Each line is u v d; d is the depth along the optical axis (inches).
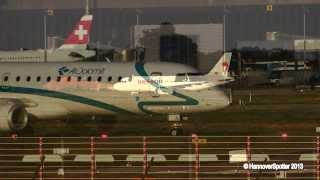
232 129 7263.8
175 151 5413.4
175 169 4549.7
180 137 6171.3
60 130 7234.3
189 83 6678.2
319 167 4478.3
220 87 6702.8
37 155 5123.0
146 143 5738.2
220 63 6791.3
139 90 6786.4
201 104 6663.4
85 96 6958.7
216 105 6653.5
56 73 7121.1
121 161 4913.9
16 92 7194.9
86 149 5536.4
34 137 6279.5
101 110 6983.3
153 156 4877.0
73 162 4943.4
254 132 6948.8
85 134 6865.2
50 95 7076.8
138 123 7815.0
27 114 6909.5
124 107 6884.8
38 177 4340.6
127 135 6732.3
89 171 4530.0
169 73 6766.7
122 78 6860.2
